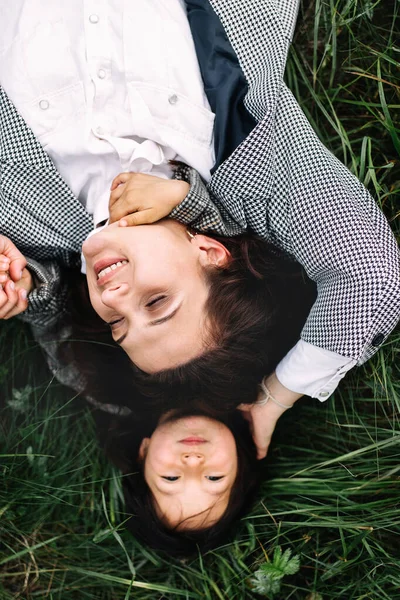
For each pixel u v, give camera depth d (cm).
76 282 166
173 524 156
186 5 158
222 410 152
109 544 176
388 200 168
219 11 151
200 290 141
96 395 171
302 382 151
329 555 170
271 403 157
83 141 149
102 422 174
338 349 144
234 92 153
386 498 167
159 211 139
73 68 149
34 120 150
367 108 167
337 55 171
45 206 153
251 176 147
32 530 173
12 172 149
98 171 153
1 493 171
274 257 155
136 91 150
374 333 144
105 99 150
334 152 173
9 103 147
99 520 176
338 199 145
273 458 174
